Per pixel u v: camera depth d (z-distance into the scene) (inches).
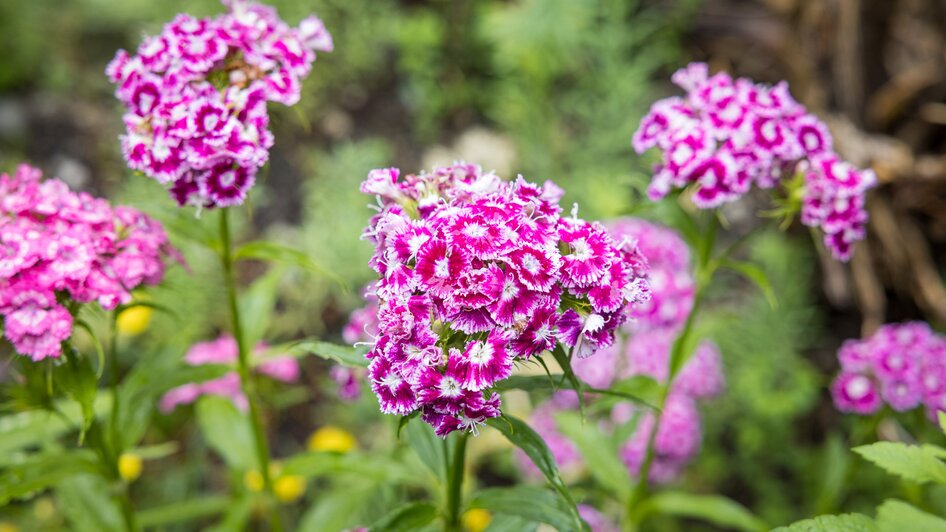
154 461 29.7
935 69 33.5
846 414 32.4
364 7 39.6
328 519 23.7
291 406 31.9
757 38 38.7
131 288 19.6
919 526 16.8
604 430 26.9
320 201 34.8
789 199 21.3
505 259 16.3
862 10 33.8
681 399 26.8
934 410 23.9
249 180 19.2
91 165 37.6
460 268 16.3
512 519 19.5
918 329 24.4
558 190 18.1
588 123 38.0
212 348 27.0
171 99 19.1
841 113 34.8
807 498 30.0
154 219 20.6
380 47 40.5
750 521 23.2
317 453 21.8
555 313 16.6
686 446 26.6
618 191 33.2
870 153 33.4
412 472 21.6
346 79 39.6
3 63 39.5
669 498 23.5
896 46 34.5
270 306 22.5
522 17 36.5
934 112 33.9
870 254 34.1
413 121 38.9
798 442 32.2
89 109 39.5
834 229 21.1
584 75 39.1
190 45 19.3
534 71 37.0
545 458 17.6
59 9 41.2
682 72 21.7
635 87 36.7
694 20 39.7
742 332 32.4
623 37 37.2
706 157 20.4
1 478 20.1
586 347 17.0
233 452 23.6
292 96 19.6
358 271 33.0
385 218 17.2
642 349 26.2
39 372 19.8
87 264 18.8
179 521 27.7
